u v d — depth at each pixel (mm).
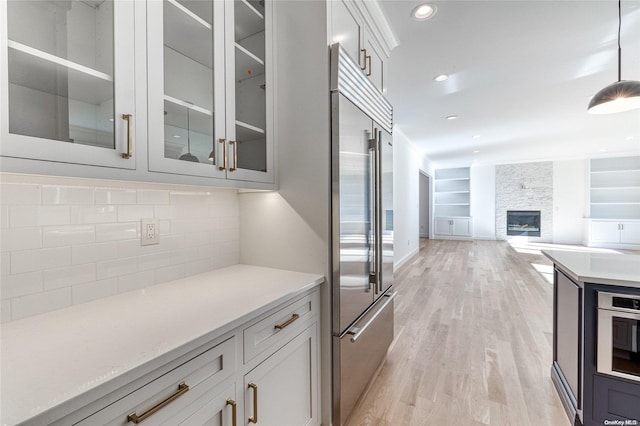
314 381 1480
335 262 1547
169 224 1463
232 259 1805
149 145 1011
